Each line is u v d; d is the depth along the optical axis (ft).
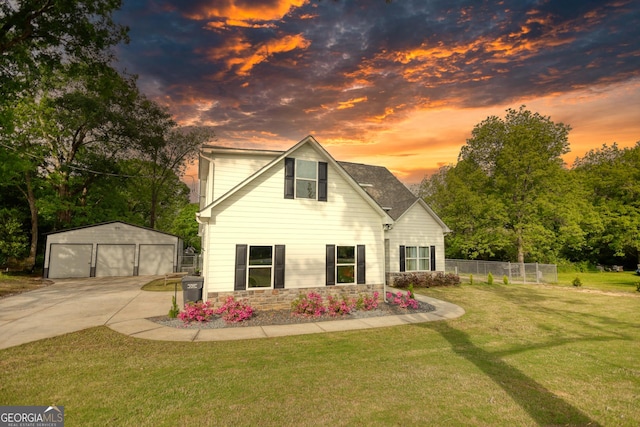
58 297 47.21
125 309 38.27
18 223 80.89
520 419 13.67
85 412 13.87
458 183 93.61
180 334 27.71
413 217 66.90
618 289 61.98
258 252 38.55
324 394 15.89
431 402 15.15
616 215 101.96
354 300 41.91
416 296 50.98
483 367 20.17
